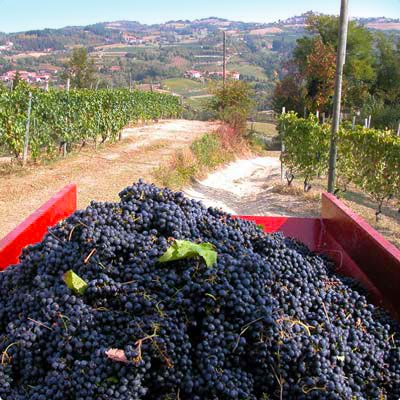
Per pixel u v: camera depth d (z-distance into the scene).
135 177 13.28
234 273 2.54
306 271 2.96
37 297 2.52
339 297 2.82
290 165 15.48
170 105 38.97
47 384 2.18
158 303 2.40
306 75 41.97
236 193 15.20
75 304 2.45
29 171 13.40
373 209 12.79
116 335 2.33
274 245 3.07
